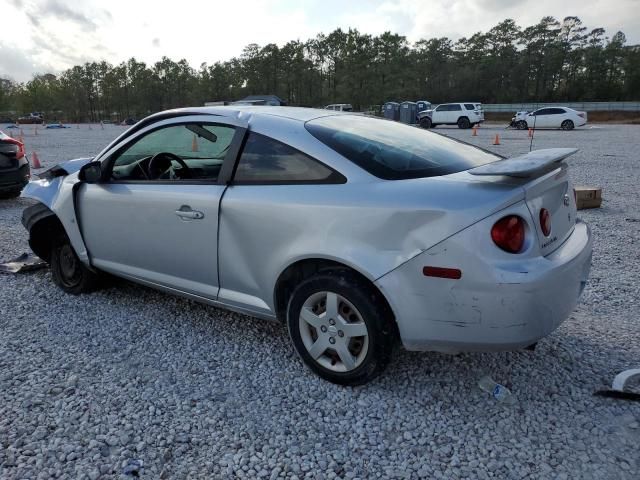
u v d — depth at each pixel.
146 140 3.79
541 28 104.81
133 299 4.18
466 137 25.69
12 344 3.38
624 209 7.79
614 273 4.76
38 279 4.70
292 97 110.00
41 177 4.53
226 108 3.38
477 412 2.61
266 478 2.17
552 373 2.96
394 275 2.46
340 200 2.62
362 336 2.67
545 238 2.48
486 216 2.29
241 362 3.14
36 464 2.24
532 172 2.25
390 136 3.15
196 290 3.37
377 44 98.06
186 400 2.74
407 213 2.42
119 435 2.44
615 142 21.53
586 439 2.39
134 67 118.25
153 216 3.43
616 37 102.50
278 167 2.92
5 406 2.67
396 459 2.29
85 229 3.96
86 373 3.01
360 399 2.73
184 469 2.22
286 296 3.06
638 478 2.14
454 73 107.50
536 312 2.33
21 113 116.75
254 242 2.94
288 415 2.61
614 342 3.34
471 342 2.40
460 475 2.18
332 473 2.20
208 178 3.43
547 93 98.12
